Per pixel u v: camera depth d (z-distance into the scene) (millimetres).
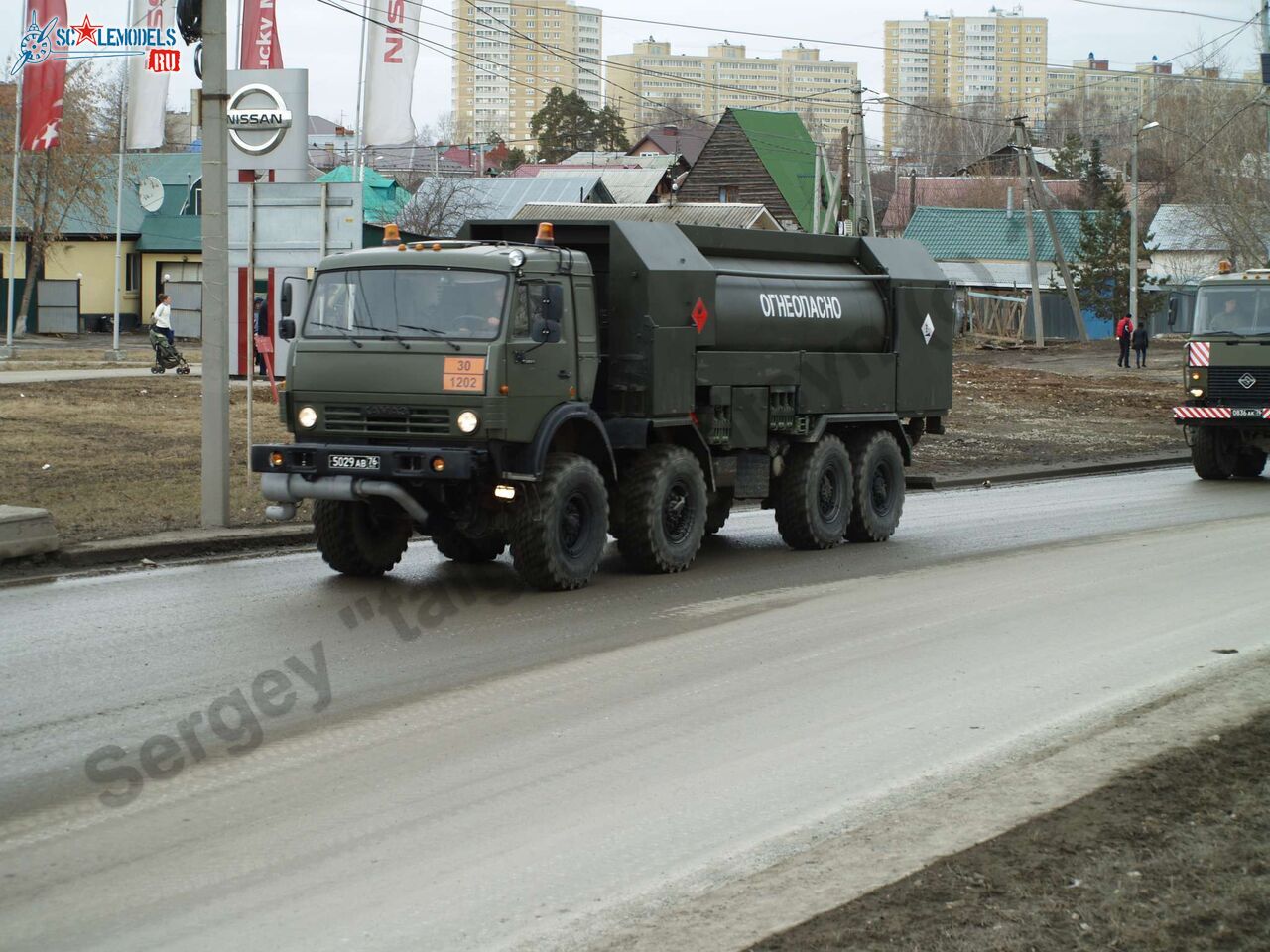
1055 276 93625
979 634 13516
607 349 16797
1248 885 7148
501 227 17484
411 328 15062
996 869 7383
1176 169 103312
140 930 6707
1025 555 18812
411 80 44688
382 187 69188
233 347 36688
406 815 8305
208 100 18406
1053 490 28031
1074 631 13656
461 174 107688
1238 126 84688
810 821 8234
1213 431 29812
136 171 73188
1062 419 43031
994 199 119875
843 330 20188
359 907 6988
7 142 62625
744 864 7562
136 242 73688
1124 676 11758
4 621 13211
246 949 6527
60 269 73438
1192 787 8727
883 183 141000
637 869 7504
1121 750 9578
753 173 96250
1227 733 9906
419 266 15266
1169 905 6895
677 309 16938
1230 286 29609
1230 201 79000
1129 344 68062
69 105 64125
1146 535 20891
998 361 71062
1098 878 7246
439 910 6961
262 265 28000
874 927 6652
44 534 16219
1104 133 162125
